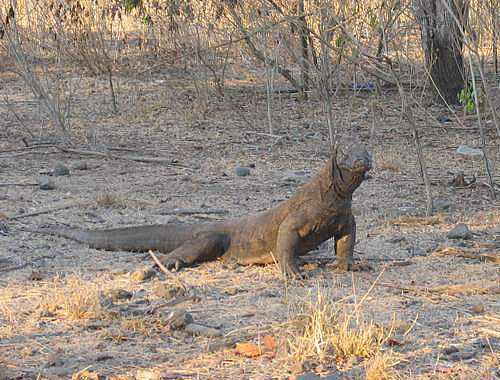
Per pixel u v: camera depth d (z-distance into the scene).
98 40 24.80
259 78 25.92
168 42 23.12
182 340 7.41
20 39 22.23
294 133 19.67
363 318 7.79
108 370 6.74
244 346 7.09
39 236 11.39
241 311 8.16
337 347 7.03
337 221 9.54
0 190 14.30
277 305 8.34
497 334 7.45
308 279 9.33
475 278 9.34
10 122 21.19
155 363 6.89
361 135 19.38
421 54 21.19
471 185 14.70
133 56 26.12
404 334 7.43
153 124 20.81
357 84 24.30
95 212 12.86
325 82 16.56
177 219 12.34
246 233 10.05
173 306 8.34
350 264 9.70
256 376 6.61
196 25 21.86
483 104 20.62
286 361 6.87
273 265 9.98
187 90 24.09
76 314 8.02
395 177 15.57
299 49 21.02
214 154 17.72
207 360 6.94
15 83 26.44
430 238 11.27
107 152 17.53
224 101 23.05
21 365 6.86
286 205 9.73
